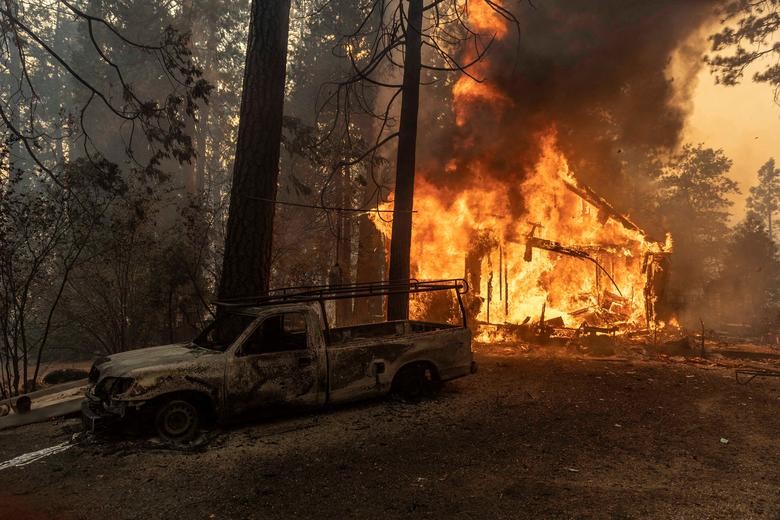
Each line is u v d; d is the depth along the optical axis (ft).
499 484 15.99
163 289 44.37
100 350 51.44
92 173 35.78
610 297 59.47
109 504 14.74
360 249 73.10
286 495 15.24
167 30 34.53
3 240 32.35
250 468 17.15
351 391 22.88
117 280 43.24
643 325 52.90
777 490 15.51
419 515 14.02
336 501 14.88
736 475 16.70
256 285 31.48
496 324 49.39
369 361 23.47
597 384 28.96
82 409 20.04
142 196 42.14
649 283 52.26
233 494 15.30
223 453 18.40
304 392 21.70
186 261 44.37
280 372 21.16
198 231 46.21
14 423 22.03
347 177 72.38
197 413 19.85
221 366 20.01
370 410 23.56
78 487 15.83
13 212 33.81
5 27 30.19
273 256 55.42
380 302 73.82
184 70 34.73
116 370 19.34
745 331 85.87
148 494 15.31
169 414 19.29
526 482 16.14
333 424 21.67
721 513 14.06
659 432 21.01
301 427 21.24
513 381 29.66
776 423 22.17
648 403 25.23
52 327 48.55
